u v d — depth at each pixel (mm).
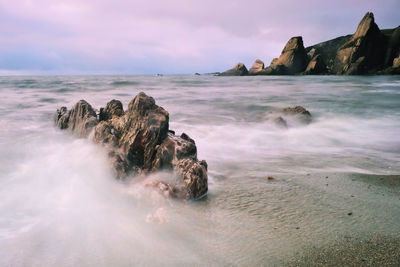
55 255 4160
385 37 89188
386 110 19500
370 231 4891
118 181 6828
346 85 43188
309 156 9906
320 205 5980
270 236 4754
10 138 10859
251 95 30312
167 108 20422
